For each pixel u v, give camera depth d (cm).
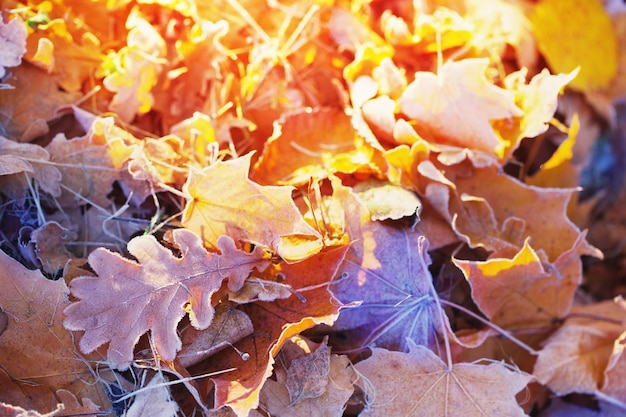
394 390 69
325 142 75
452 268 74
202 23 75
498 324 74
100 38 77
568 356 73
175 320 66
